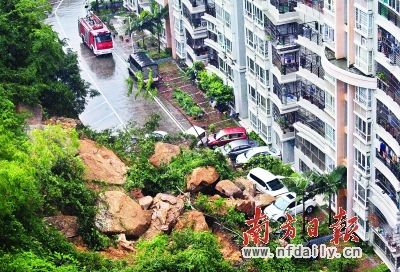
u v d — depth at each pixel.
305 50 59.94
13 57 63.56
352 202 55.50
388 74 48.53
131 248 45.97
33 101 58.84
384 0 47.06
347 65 52.81
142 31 97.94
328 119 56.53
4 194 38.22
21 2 65.62
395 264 51.38
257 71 67.69
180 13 84.81
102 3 106.75
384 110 49.69
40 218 43.38
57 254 39.78
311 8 57.91
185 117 76.38
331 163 57.59
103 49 92.44
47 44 64.00
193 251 42.22
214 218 50.00
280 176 62.19
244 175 63.00
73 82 69.19
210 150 61.00
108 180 51.97
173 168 56.03
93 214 46.38
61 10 110.50
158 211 48.88
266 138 68.69
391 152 49.62
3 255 37.53
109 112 78.81
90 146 55.25
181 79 84.81
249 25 67.44
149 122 67.19
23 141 45.66
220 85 76.19
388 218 50.91
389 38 47.66
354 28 51.12
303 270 49.88
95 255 42.38
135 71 84.38
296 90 63.19
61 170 48.03
